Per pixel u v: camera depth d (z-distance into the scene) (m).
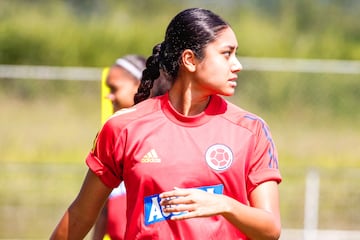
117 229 14.95
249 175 11.09
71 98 52.03
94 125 50.00
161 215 10.91
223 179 10.91
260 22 72.56
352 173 40.59
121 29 68.06
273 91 51.09
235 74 11.12
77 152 46.41
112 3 75.19
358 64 48.03
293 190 39.53
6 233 35.84
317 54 66.06
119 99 15.91
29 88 52.12
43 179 39.91
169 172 10.88
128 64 15.97
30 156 45.59
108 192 11.73
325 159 46.59
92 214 11.85
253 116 11.31
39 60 64.88
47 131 48.66
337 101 51.16
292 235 35.16
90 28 67.62
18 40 65.38
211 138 11.02
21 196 38.81
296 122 50.62
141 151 10.98
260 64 50.28
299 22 73.56
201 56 10.98
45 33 66.06
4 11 69.25
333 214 38.72
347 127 50.16
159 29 69.12
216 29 10.98
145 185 10.95
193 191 10.28
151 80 12.21
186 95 11.18
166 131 11.05
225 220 10.98
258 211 10.65
